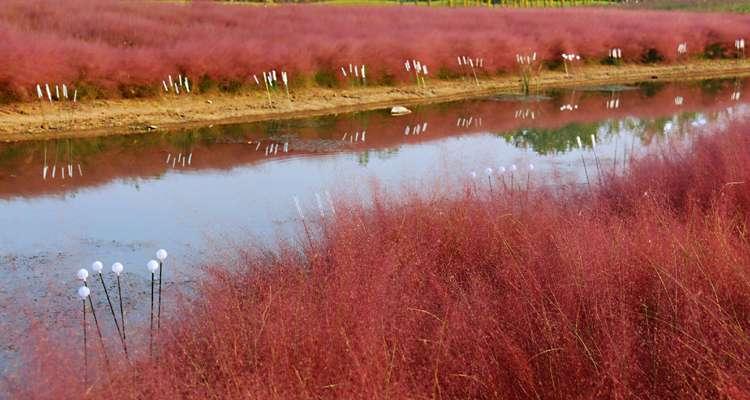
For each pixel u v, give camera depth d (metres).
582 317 4.12
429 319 4.25
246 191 9.25
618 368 3.56
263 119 15.12
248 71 16.58
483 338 3.92
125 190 9.36
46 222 7.95
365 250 5.07
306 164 10.88
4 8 19.89
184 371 3.77
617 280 4.44
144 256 6.88
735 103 17.44
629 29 25.88
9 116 13.25
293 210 8.27
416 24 25.77
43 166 10.62
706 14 32.75
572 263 4.59
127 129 13.48
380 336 3.85
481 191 6.87
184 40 17.92
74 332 4.77
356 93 17.89
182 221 7.96
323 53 18.19
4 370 4.18
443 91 19.12
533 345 3.91
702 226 5.40
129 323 5.09
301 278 4.84
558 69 22.73
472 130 13.95
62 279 6.26
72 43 15.32
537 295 4.38
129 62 15.20
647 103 17.61
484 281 4.91
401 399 3.37
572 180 8.95
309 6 31.70
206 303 4.59
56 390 3.52
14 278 6.26
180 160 11.15
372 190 7.11
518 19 28.11
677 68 24.38
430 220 5.88
